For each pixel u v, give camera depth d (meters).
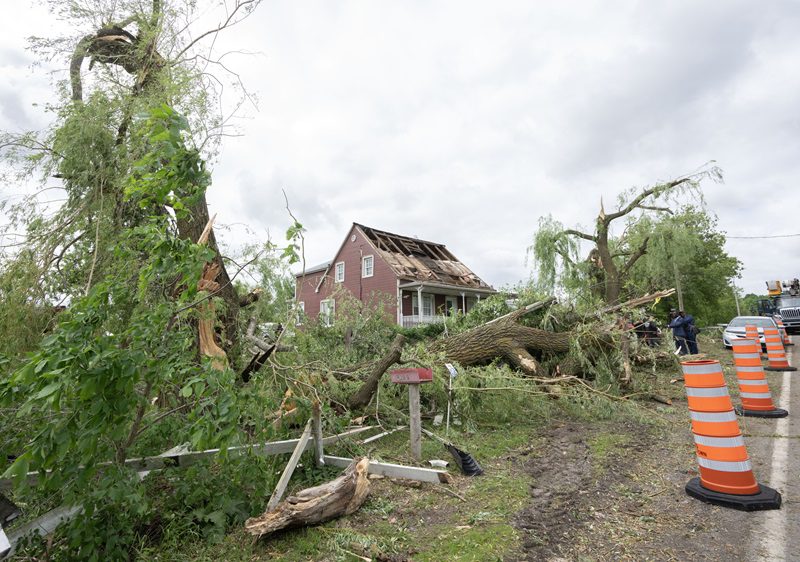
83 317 2.58
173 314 3.11
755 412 6.25
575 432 5.77
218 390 2.90
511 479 4.05
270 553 2.84
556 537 2.95
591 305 10.47
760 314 26.67
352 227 27.83
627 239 19.55
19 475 2.23
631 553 2.73
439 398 6.39
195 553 2.85
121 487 2.61
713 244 30.58
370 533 3.05
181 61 6.22
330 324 8.84
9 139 5.39
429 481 3.90
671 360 9.79
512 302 10.84
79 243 5.64
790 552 2.66
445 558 2.70
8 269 5.07
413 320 24.34
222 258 5.87
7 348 4.65
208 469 3.43
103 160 5.57
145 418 3.21
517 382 6.54
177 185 3.02
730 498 3.36
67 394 2.39
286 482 3.52
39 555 2.69
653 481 3.96
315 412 4.30
